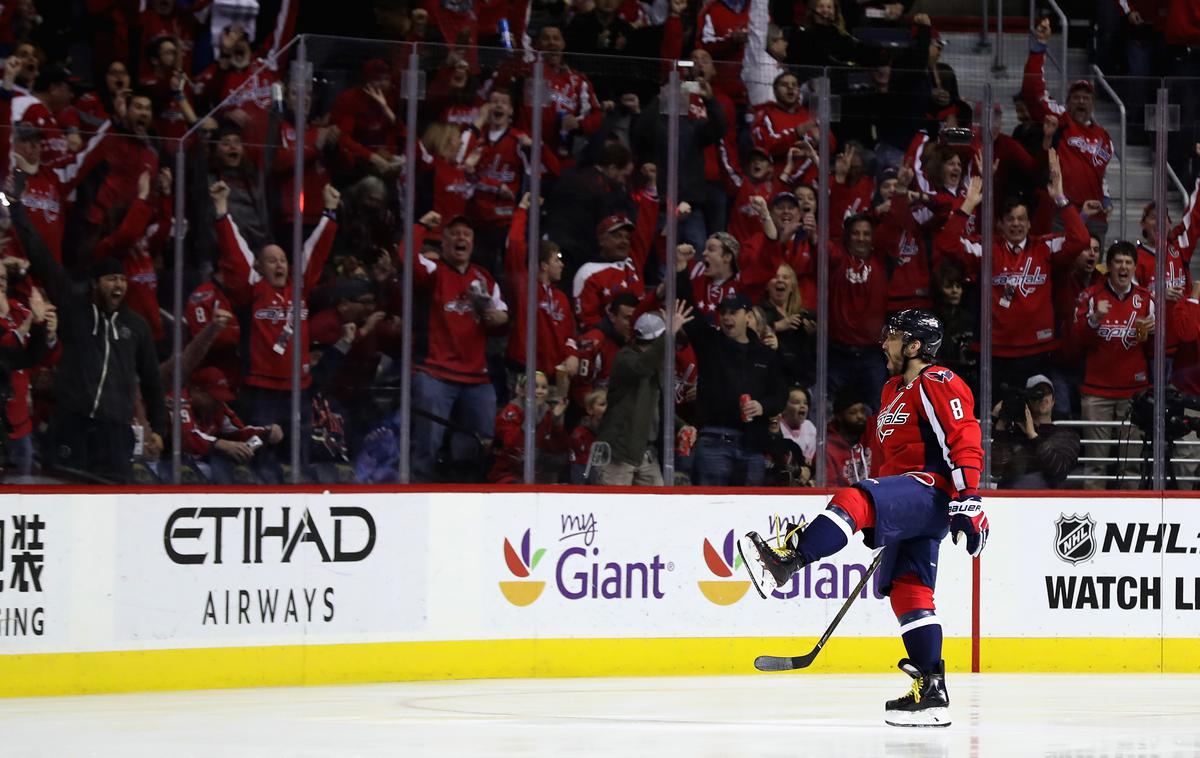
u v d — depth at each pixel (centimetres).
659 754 1736
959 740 1891
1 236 2678
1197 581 2953
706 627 2770
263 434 2805
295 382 2764
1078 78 3031
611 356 2866
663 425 2870
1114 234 3020
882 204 2964
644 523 2753
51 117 3641
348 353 2780
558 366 2852
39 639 2347
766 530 2816
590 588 2716
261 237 2803
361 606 2569
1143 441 3020
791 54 3984
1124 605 2931
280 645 2511
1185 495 2962
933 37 4188
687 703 2305
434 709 2205
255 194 2802
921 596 2080
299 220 2775
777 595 2798
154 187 2797
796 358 2948
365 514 2580
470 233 2827
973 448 2027
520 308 2839
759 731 1967
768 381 2931
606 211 2861
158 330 2802
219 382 2812
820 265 2936
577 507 2717
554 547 2698
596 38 3950
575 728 1989
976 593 2880
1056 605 2908
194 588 2453
